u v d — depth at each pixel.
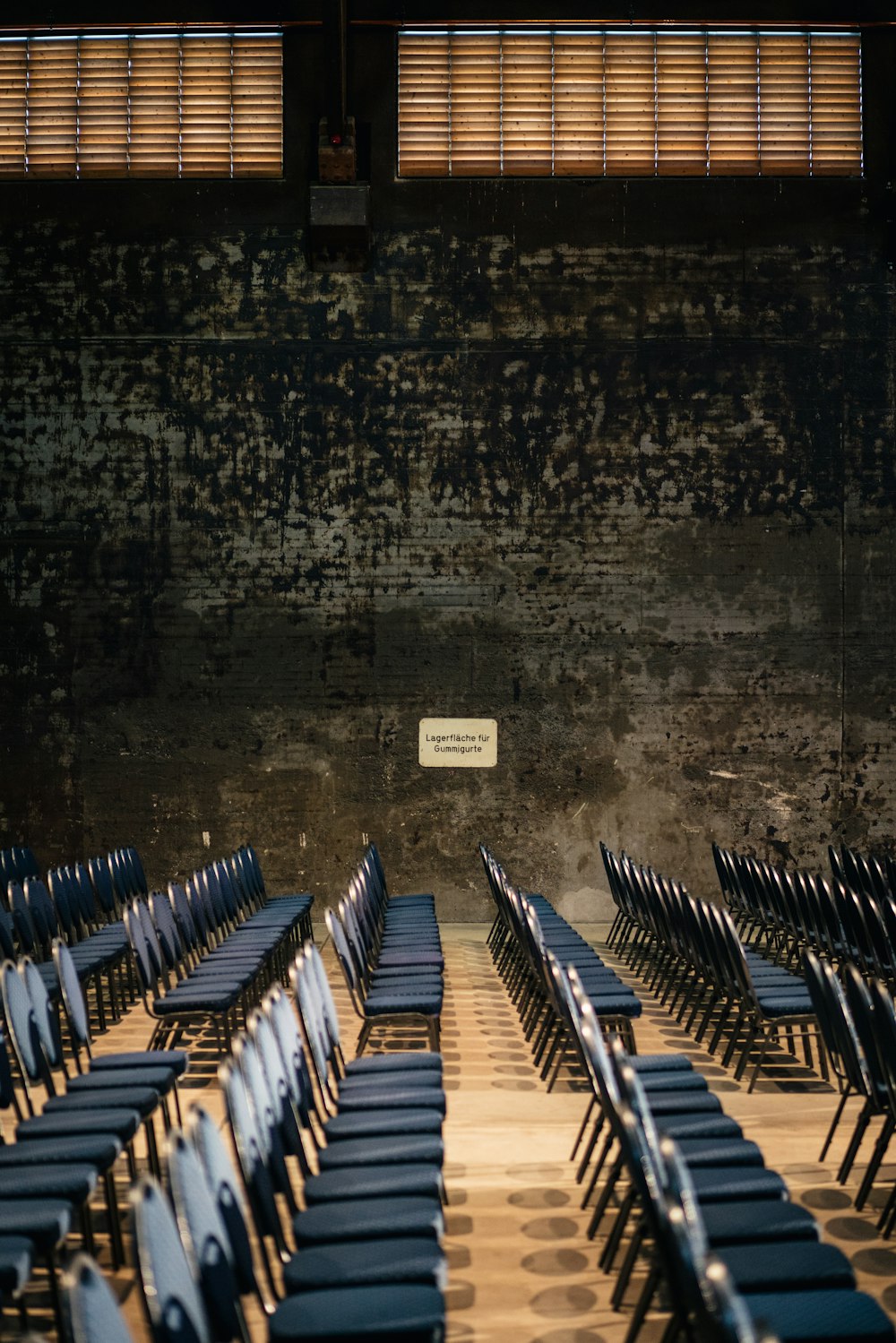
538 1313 3.24
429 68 10.29
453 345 10.23
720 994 6.02
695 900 5.79
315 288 10.25
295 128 10.23
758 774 10.14
